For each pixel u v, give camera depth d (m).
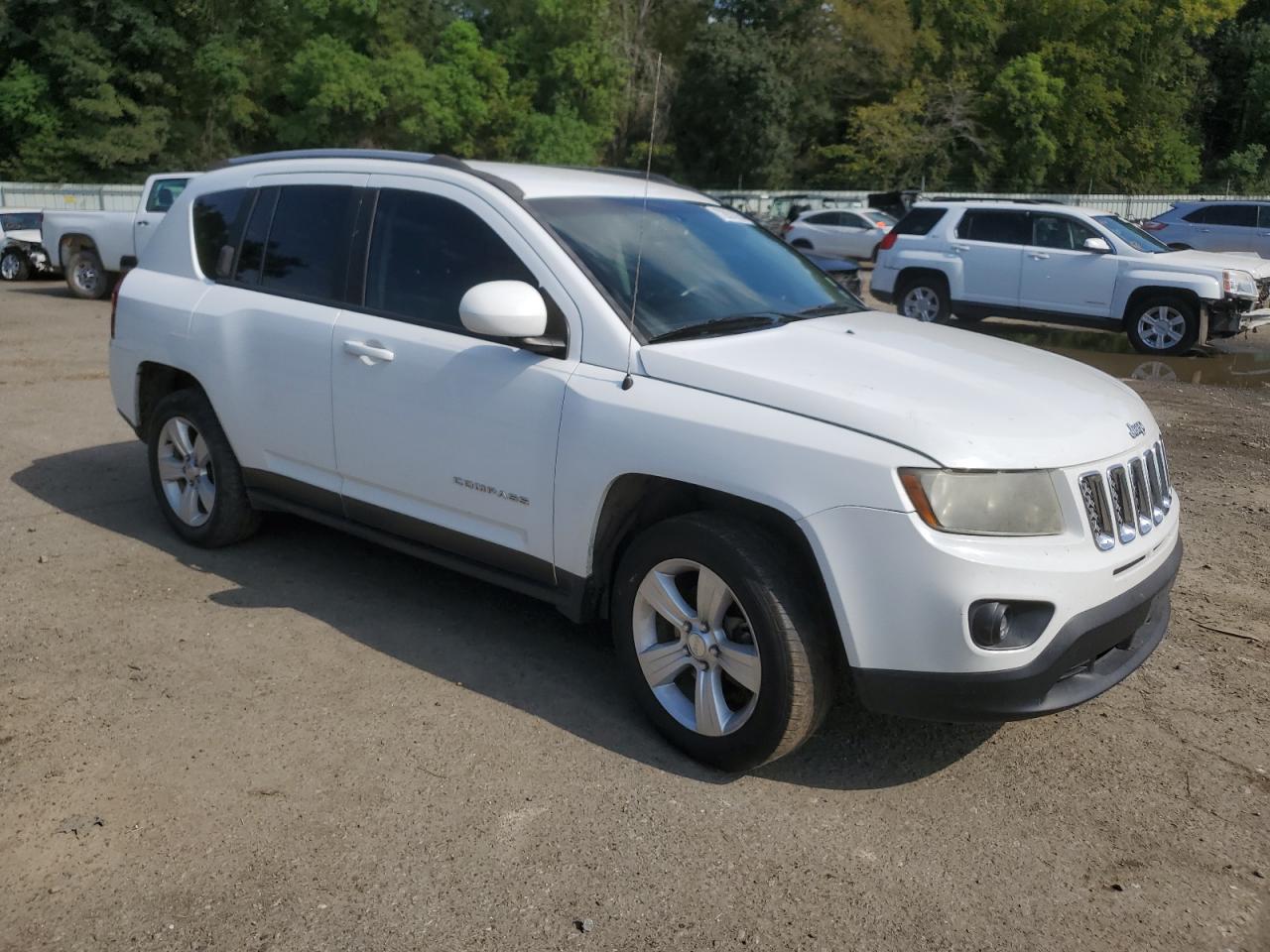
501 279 4.15
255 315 4.93
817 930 2.87
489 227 4.23
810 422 3.36
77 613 4.73
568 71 40.56
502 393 4.01
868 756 3.77
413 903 2.92
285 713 3.91
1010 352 4.22
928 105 45.09
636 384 3.71
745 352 3.74
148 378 5.69
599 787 3.50
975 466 3.18
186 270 5.47
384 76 37.94
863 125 44.50
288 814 3.30
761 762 3.50
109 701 3.96
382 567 5.37
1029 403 3.54
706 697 3.56
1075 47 44.78
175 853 3.11
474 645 4.53
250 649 4.43
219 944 2.76
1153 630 3.79
